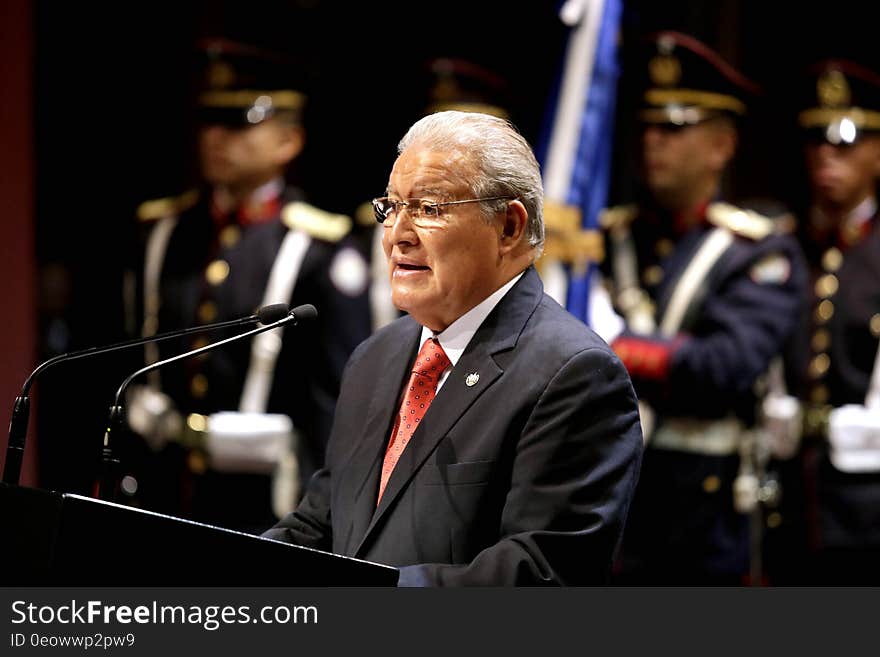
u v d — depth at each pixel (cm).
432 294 894
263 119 1805
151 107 2167
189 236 1867
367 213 1902
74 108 2159
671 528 1672
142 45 2159
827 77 1844
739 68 2016
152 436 1800
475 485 848
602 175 1606
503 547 809
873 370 1802
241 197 1841
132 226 2167
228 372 1780
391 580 767
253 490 1744
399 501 868
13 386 2031
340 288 1778
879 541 1764
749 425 1711
